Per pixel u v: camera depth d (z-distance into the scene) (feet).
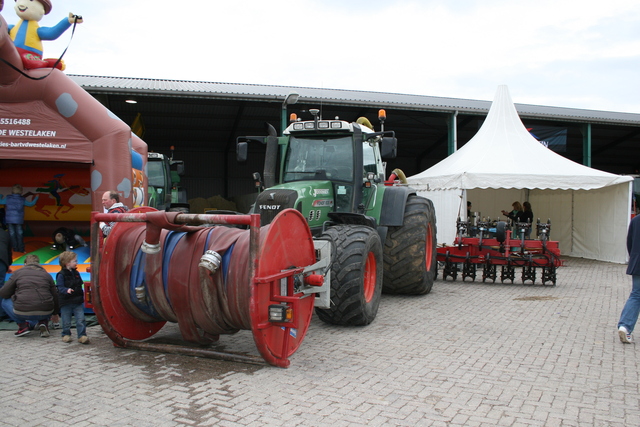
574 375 14.35
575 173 42.37
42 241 25.11
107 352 16.47
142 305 16.34
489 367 15.01
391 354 16.25
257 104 58.03
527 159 44.55
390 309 23.70
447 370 14.69
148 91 45.88
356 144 22.54
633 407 12.08
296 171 23.41
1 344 17.56
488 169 42.47
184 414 11.46
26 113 21.83
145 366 14.97
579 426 11.02
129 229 17.19
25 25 21.84
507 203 57.00
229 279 14.43
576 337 18.58
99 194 22.26
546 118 59.88
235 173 90.17
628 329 17.70
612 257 45.75
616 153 97.35
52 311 18.53
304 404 12.05
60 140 22.07
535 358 15.94
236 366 14.93
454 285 31.76
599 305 24.82
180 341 17.83
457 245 33.04
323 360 15.56
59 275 17.61
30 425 10.90
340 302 18.86
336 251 18.98
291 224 15.16
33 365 15.08
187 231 15.24
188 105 59.93
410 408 11.88
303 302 15.98
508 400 12.45
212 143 84.74
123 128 22.56
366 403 12.16
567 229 52.08
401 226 25.70
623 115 73.36
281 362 14.67
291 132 23.71
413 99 61.93
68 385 13.34
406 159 98.89
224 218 13.82
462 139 83.71
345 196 22.48
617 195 45.14
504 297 27.09
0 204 25.82
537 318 21.80
